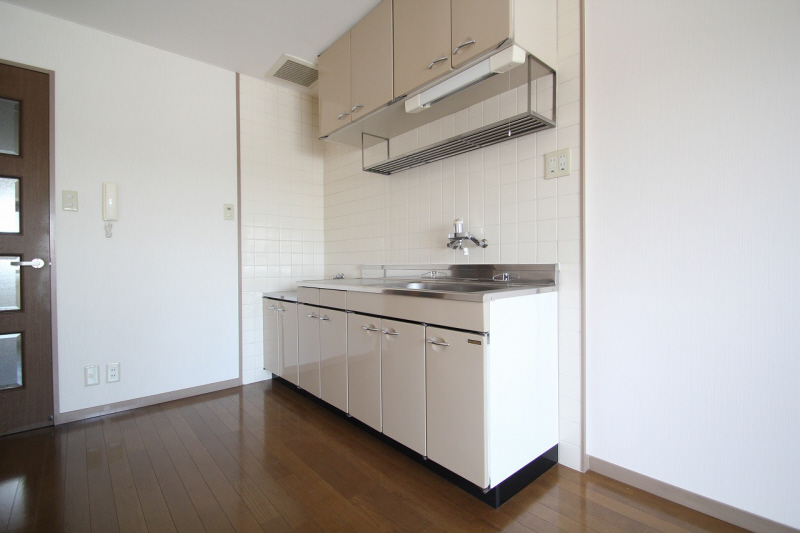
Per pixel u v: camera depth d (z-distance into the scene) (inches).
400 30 73.5
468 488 59.3
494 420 54.5
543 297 63.8
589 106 63.9
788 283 46.4
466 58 61.3
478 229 80.0
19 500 57.7
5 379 81.0
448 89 66.6
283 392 106.5
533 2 60.9
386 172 100.4
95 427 83.7
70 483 62.2
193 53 100.3
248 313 114.0
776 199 47.1
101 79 90.4
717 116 51.4
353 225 117.2
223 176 109.1
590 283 64.2
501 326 55.6
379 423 71.7
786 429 46.8
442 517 53.6
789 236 46.3
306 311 93.9
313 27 87.7
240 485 61.6
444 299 58.5
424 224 92.9
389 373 69.1
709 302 52.4
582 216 63.9
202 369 105.3
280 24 86.6
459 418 56.5
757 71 48.3
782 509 47.3
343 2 78.8
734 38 49.9
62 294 86.0
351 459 69.6
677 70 54.8
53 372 85.0
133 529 51.6
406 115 84.3
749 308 49.3
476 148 77.8
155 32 90.7
